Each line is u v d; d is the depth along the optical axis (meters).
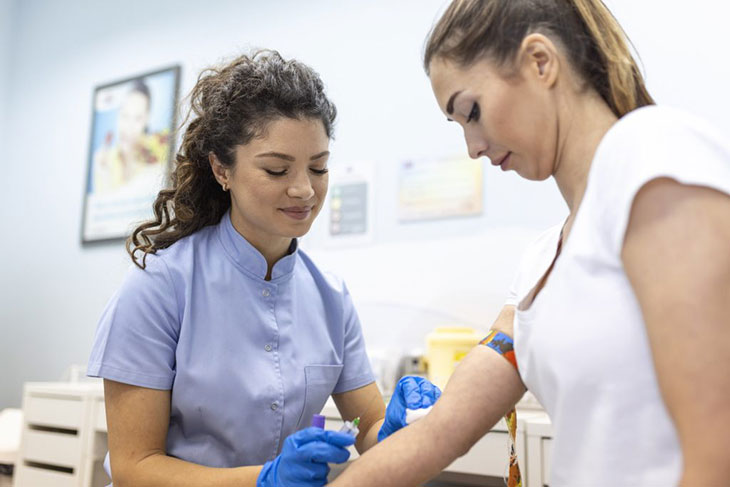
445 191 2.33
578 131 0.72
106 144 3.17
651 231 0.57
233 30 2.94
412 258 2.36
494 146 0.75
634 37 2.07
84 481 2.07
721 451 0.50
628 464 0.61
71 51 3.42
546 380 0.70
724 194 0.55
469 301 2.24
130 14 3.26
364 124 2.54
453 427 0.88
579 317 0.65
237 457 1.10
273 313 1.18
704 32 1.98
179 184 1.21
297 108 1.06
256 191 1.08
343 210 2.52
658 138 0.59
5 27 3.59
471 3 0.73
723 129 1.91
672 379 0.53
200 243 1.20
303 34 2.75
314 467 0.88
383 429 1.07
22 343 3.23
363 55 2.60
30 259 3.32
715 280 0.52
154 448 1.04
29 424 2.29
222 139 1.10
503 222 2.22
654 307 0.55
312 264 1.32
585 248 0.65
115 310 1.06
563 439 0.68
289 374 1.16
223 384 1.09
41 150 3.41
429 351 2.01
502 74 0.71
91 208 3.15
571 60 0.71
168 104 3.02
